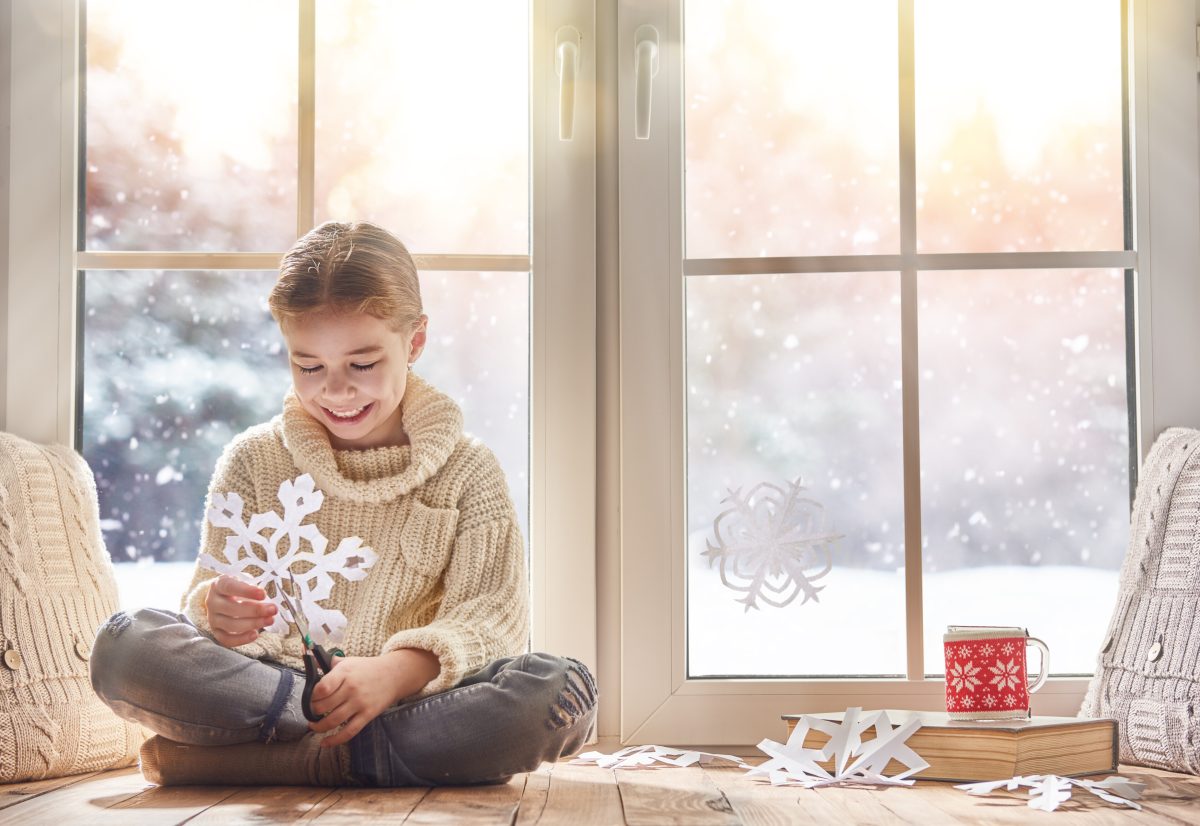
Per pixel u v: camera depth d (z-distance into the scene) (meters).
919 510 1.62
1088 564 1.61
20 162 1.63
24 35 1.64
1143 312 1.62
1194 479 1.42
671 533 1.60
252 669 1.19
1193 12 1.64
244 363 1.64
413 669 1.20
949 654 1.36
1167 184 1.63
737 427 1.63
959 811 1.09
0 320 1.62
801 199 1.65
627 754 1.47
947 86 1.65
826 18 1.66
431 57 1.66
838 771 1.27
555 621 1.59
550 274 1.63
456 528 1.37
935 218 1.64
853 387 1.63
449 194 1.65
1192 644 1.34
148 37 1.66
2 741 1.25
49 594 1.38
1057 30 1.66
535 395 1.62
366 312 1.33
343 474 1.38
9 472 1.40
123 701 1.17
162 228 1.64
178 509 1.63
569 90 1.61
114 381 1.63
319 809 1.06
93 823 1.00
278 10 1.65
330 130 1.65
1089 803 1.14
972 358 1.63
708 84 1.66
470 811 1.06
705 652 1.61
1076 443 1.62
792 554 1.62
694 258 1.64
